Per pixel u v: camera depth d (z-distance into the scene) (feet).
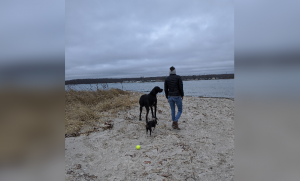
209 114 23.68
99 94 31.30
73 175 9.72
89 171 10.24
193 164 10.94
